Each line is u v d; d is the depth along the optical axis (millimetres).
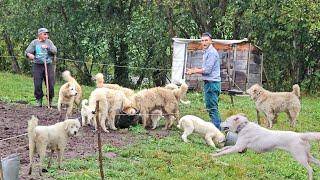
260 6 25797
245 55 24719
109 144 11461
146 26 26766
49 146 9125
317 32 25922
